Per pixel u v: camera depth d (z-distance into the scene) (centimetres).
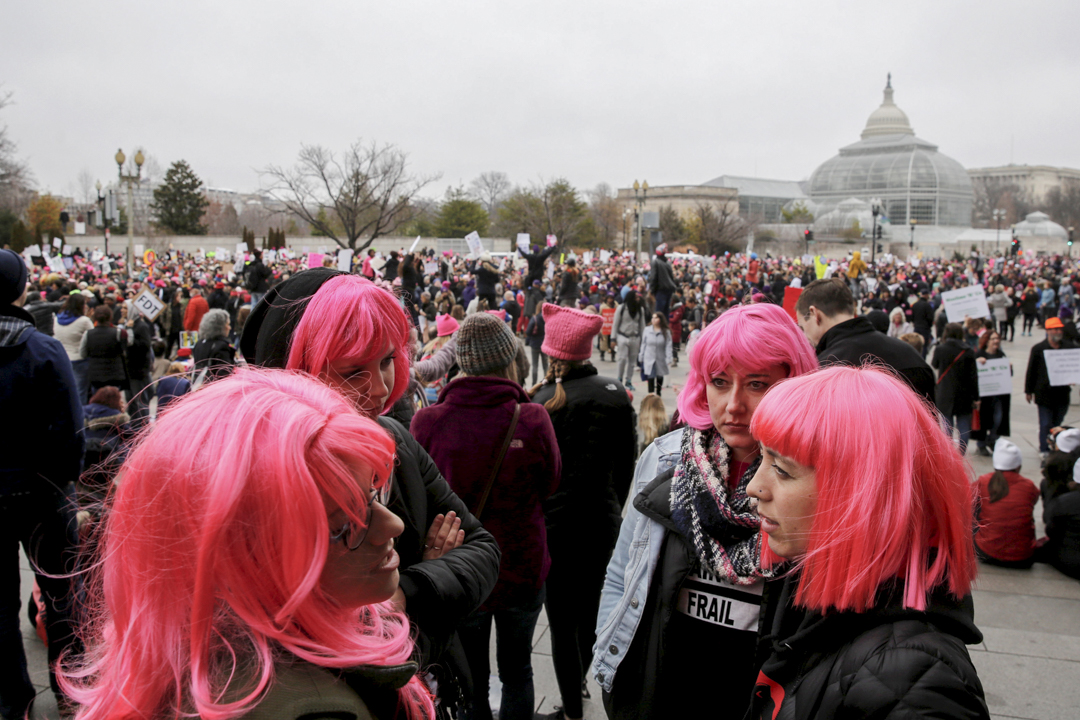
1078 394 1398
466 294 2466
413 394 415
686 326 2248
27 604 475
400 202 4956
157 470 99
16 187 6059
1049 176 16038
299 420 102
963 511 133
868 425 134
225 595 96
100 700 101
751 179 13525
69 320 1041
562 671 360
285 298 170
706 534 206
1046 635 471
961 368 931
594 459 372
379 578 109
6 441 327
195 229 8294
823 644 139
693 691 211
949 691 118
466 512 213
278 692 97
